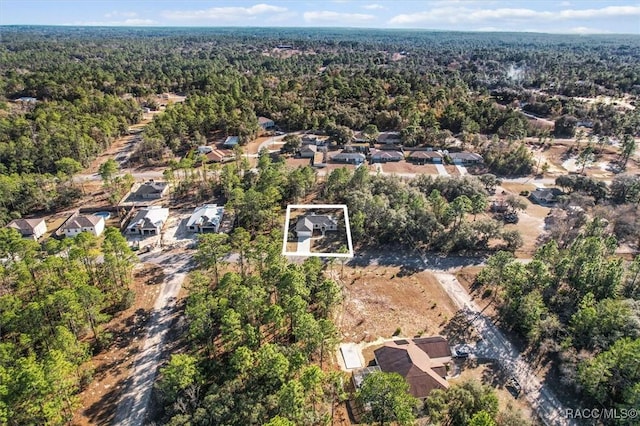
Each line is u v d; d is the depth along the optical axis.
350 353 58.12
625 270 71.81
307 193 108.94
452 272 78.12
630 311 57.09
